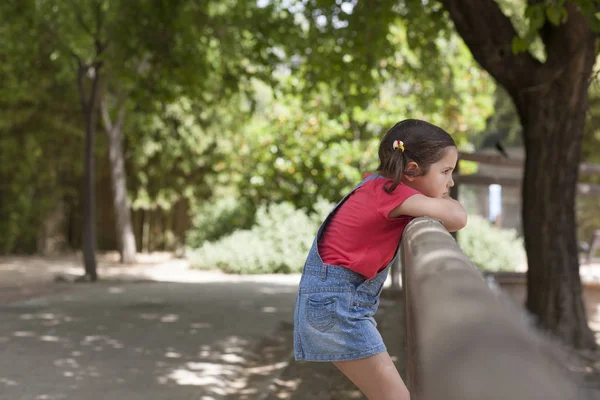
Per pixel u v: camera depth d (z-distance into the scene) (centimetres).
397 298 1098
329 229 246
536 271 770
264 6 1319
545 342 55
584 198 2466
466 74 1959
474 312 61
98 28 1510
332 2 1069
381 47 1171
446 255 110
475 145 2616
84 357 693
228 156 2217
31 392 549
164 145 2295
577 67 739
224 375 630
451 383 46
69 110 2309
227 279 1678
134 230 2591
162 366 659
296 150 2047
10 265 2019
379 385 234
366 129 2078
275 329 902
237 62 1469
